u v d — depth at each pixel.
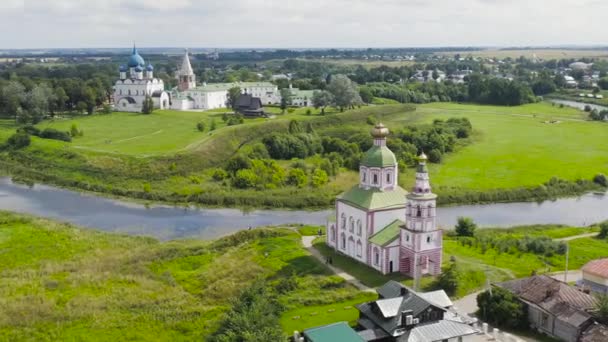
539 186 171.62
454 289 95.00
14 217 139.38
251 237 127.06
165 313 89.38
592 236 128.75
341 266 108.25
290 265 108.50
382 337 76.75
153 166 183.88
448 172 186.38
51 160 195.50
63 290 97.69
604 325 77.62
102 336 82.56
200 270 109.38
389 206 107.75
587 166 193.62
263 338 73.00
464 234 128.12
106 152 195.25
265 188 171.88
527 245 117.19
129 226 141.50
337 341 72.81
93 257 114.69
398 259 104.38
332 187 173.38
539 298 83.81
